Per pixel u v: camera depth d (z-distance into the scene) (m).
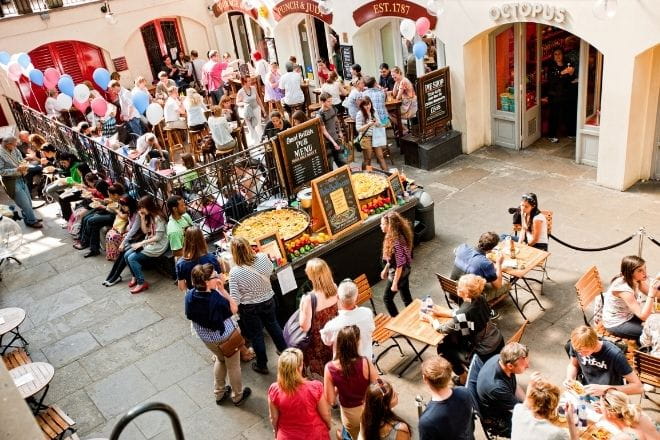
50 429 4.94
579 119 9.52
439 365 3.72
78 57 16.25
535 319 6.36
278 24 14.77
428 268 7.57
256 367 6.10
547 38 10.33
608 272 6.97
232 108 12.49
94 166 11.09
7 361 5.90
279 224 7.09
